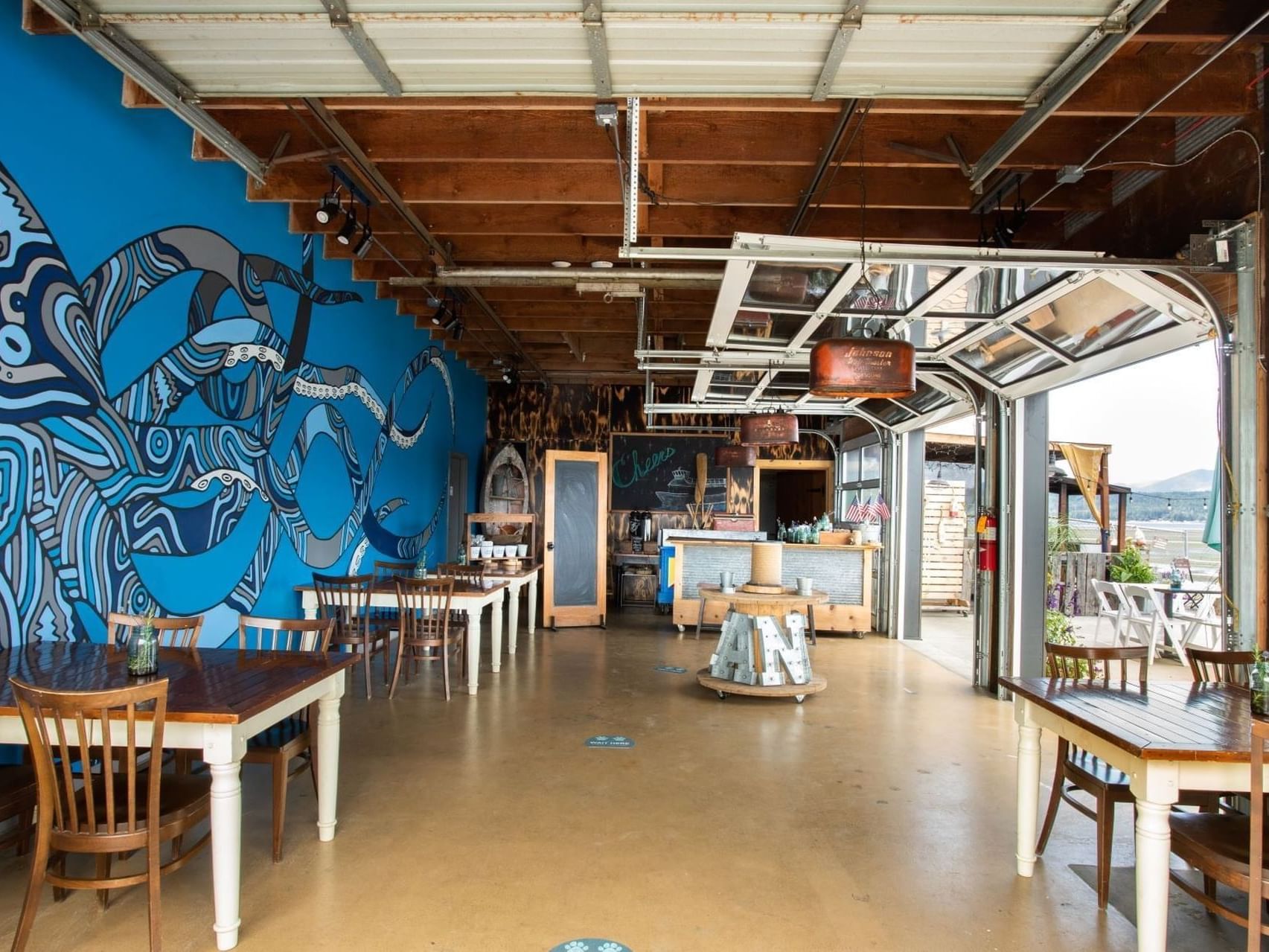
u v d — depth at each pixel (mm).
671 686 6840
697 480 12531
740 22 2650
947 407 8109
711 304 7605
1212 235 3734
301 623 3803
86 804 2469
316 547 6371
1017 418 6711
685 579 10000
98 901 2922
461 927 2803
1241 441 3707
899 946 2754
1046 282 4293
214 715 2602
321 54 2979
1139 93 3695
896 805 4098
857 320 5262
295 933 2748
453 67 3020
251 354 5270
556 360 11078
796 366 6641
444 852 3422
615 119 3469
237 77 3184
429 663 7621
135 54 3018
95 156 3807
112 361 3969
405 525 8562
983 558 6980
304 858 3334
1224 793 2924
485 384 12398
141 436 4207
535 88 3131
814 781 4453
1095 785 3166
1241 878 2361
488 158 4484
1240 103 3672
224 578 5027
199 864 3287
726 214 5504
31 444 3480
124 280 4035
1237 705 3117
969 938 2818
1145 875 2523
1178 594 9156
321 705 3504
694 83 3074
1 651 3354
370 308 7387
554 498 10203
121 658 3297
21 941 2426
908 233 5402
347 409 6910
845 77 2998
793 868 3344
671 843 3566
